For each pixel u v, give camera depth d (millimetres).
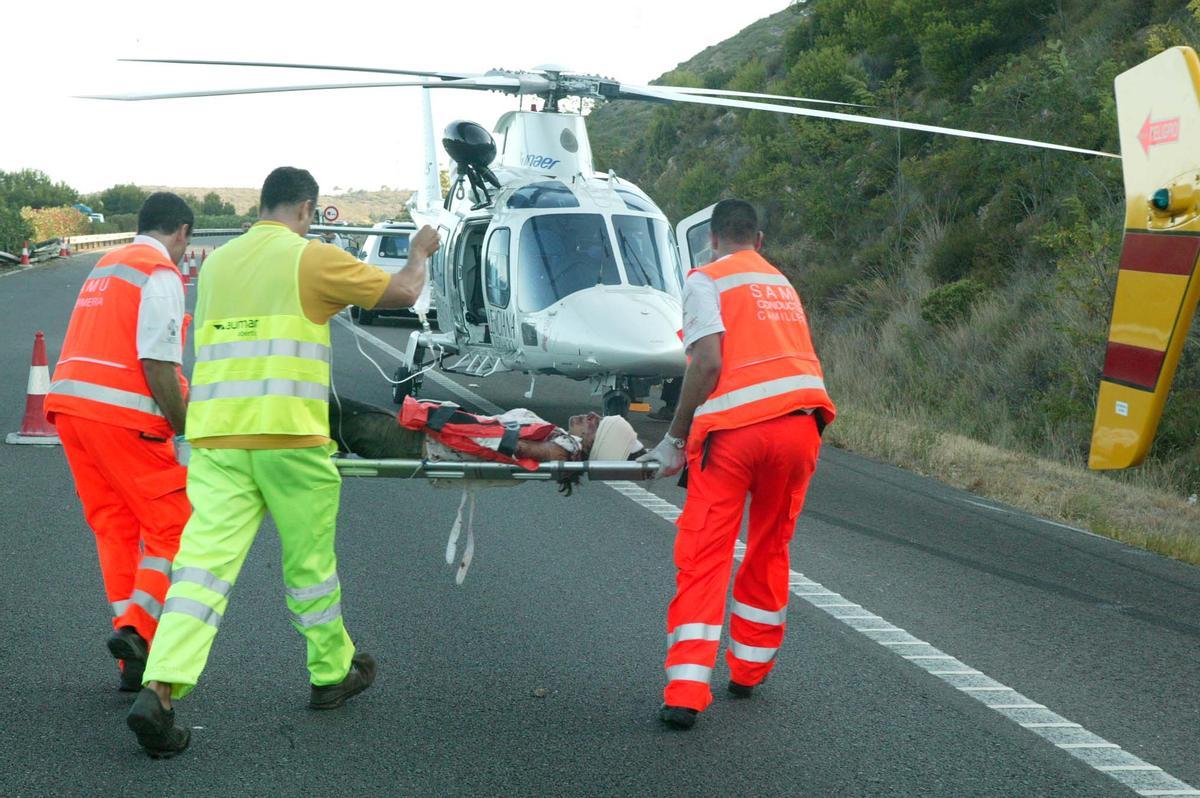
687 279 4727
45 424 10266
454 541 4945
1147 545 8719
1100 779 4180
